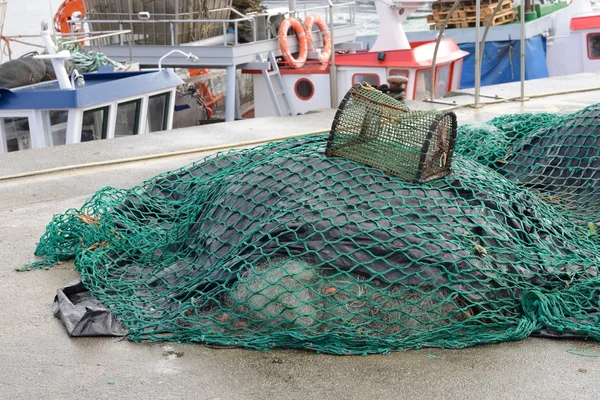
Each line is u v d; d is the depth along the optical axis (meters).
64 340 5.07
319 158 5.97
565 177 7.80
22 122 12.27
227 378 4.55
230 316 5.10
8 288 5.96
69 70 13.53
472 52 18.80
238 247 5.40
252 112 21.86
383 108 5.79
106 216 6.79
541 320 5.04
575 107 12.52
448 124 5.82
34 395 4.40
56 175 9.47
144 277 5.90
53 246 6.65
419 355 4.78
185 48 17.50
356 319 5.00
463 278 5.08
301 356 4.80
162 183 7.38
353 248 5.10
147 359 4.79
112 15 18.50
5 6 18.55
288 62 17.70
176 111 18.55
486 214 5.73
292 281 5.01
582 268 5.69
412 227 5.28
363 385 4.44
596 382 4.42
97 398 4.36
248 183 5.95
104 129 12.66
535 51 18.72
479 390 4.36
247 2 20.05
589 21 18.84
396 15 16.75
